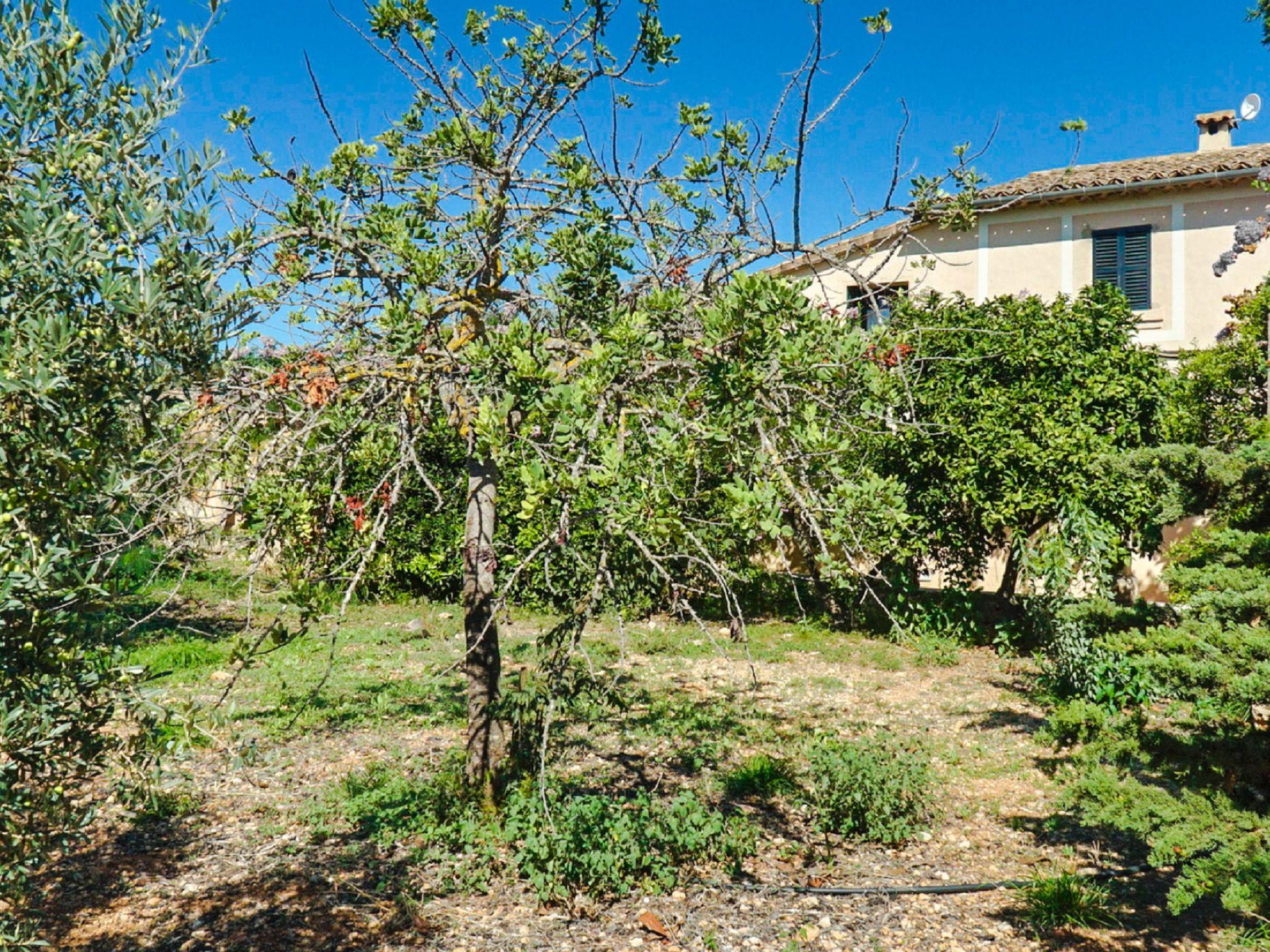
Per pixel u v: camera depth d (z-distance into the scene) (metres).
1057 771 6.38
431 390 4.74
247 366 4.08
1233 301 11.98
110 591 2.70
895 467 11.20
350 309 4.50
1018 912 4.76
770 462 3.54
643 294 4.90
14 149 2.43
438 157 4.97
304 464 4.69
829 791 5.78
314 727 7.63
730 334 3.44
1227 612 4.00
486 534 5.61
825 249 5.00
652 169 5.10
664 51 4.66
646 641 11.37
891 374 4.19
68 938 4.33
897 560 11.25
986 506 10.70
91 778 2.76
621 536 3.86
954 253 14.59
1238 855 3.68
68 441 2.38
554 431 3.36
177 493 3.50
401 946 4.32
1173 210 13.55
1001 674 10.01
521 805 5.23
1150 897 4.93
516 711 5.11
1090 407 10.49
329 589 4.31
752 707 8.52
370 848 5.34
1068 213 14.07
